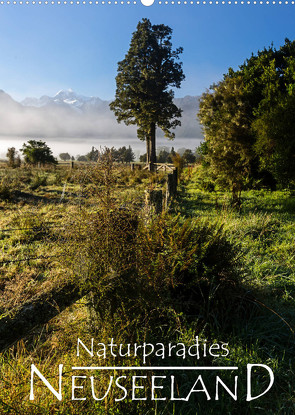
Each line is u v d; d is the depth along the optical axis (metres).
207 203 11.64
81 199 2.77
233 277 3.48
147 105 44.19
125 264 2.77
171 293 3.23
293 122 10.02
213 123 11.99
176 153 24.75
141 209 3.20
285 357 2.88
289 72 12.93
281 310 3.54
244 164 11.27
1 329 1.94
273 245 6.14
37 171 23.73
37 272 4.64
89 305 2.70
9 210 9.82
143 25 45.88
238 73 14.85
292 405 2.35
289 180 10.75
